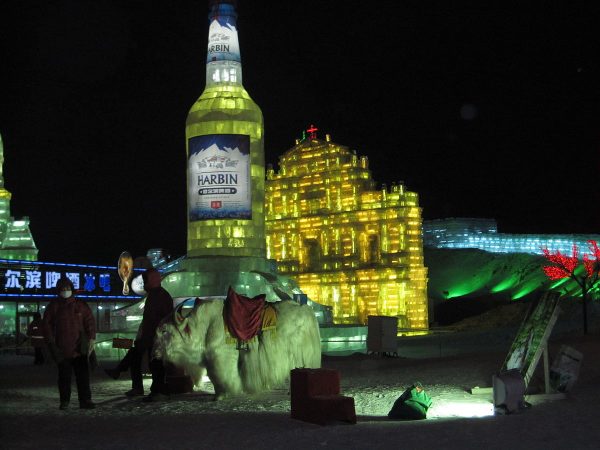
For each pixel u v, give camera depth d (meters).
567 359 13.80
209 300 15.50
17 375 22.69
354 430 10.34
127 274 39.88
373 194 71.38
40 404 14.67
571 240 91.81
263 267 35.56
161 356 14.99
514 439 9.28
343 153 74.00
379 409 13.34
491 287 87.00
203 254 35.06
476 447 8.83
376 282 70.06
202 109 35.19
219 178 34.78
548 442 9.05
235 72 36.19
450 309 79.50
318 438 9.71
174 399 15.17
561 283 77.12
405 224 69.38
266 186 78.31
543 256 89.56
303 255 75.75
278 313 15.79
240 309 15.09
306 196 75.75
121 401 15.04
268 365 15.37
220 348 14.97
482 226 98.38
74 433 10.91
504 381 11.81
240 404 14.07
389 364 23.80
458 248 95.25
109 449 9.33
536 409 11.90
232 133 34.88
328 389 11.57
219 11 36.28
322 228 73.94
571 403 12.52
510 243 95.12
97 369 24.47
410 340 48.25
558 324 50.31
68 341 13.65
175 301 34.12
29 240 60.34
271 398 14.90
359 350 37.22
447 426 10.41
